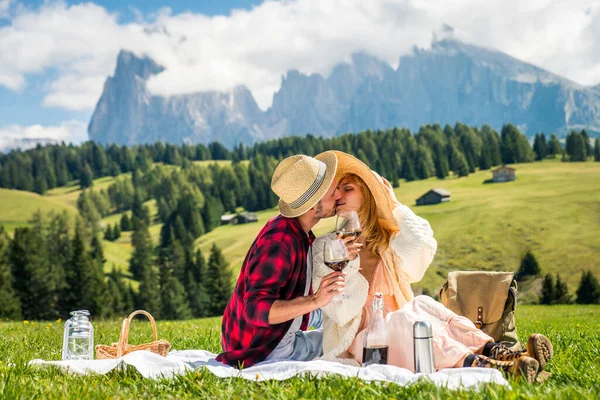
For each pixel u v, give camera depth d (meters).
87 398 3.58
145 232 148.50
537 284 104.12
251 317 4.41
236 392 3.72
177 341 7.93
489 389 3.38
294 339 4.76
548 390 3.51
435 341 4.27
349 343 4.59
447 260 114.25
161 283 129.12
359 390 3.64
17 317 87.75
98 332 9.62
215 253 110.12
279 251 4.46
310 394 3.63
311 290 4.69
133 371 4.38
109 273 142.00
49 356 6.26
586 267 106.06
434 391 3.53
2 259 89.00
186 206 180.50
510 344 4.61
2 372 4.29
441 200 149.50
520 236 118.38
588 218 121.56
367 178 4.95
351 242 4.54
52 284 99.56
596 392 3.53
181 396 3.70
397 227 4.95
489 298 4.72
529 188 155.50
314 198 4.50
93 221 196.62
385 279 4.95
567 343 6.56
